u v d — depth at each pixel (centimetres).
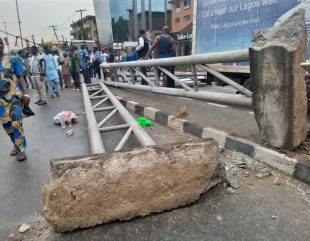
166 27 866
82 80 1867
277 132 355
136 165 266
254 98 375
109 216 264
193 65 587
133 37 4359
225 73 868
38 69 980
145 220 272
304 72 336
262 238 242
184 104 700
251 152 379
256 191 307
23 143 459
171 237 250
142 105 704
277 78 337
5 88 434
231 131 448
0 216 300
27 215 299
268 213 272
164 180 275
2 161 465
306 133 363
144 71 916
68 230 259
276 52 332
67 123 678
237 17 785
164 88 726
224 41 841
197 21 934
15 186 370
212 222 265
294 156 338
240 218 268
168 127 570
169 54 870
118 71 1038
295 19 334
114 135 546
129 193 265
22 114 466
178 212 281
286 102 335
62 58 1484
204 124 502
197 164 287
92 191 255
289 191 304
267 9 701
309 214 268
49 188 247
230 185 316
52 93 1151
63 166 250
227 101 515
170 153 279
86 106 674
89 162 256
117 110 609
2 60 435
